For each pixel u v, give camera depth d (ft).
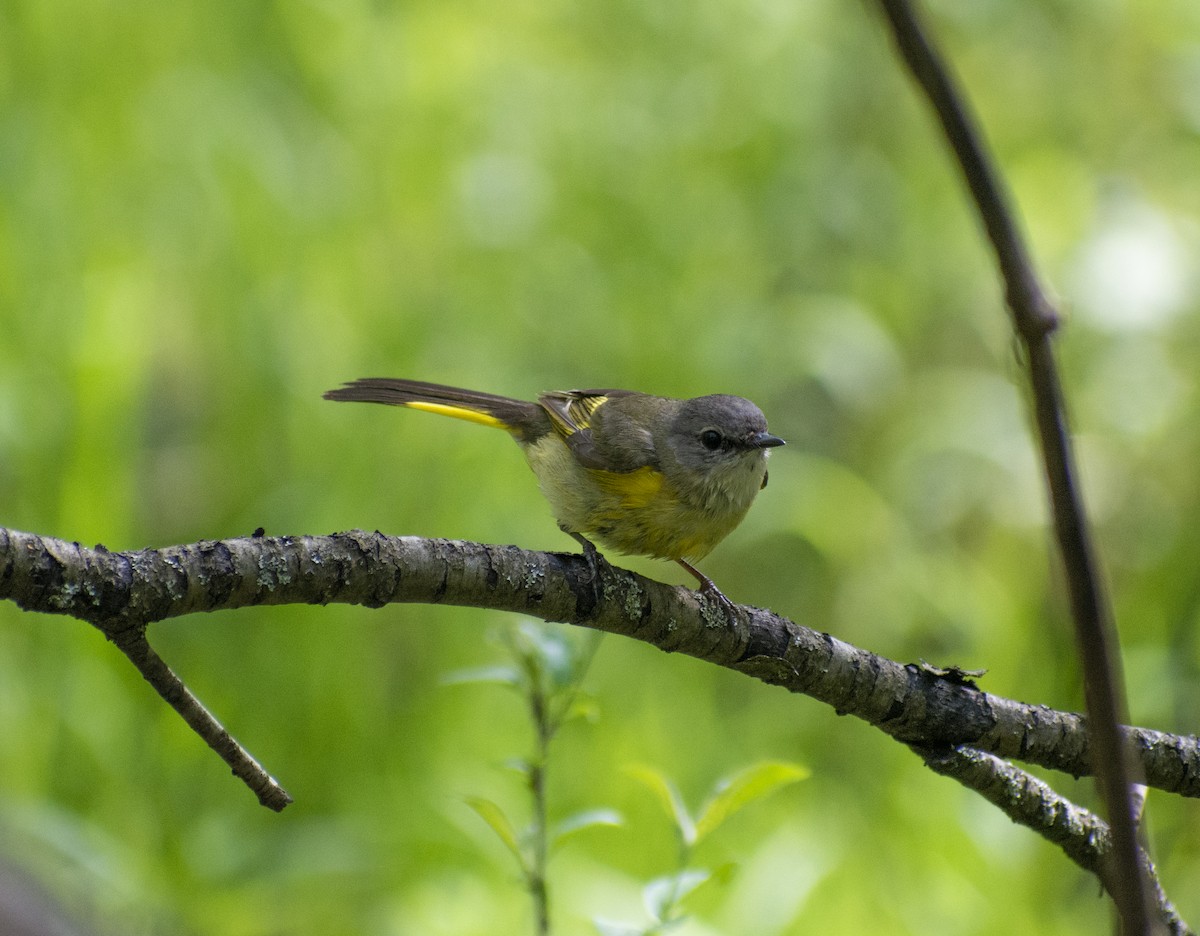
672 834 33.65
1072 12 47.19
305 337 38.19
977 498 45.42
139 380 36.70
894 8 7.43
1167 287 41.52
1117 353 42.63
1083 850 17.95
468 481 38.52
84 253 36.09
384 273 40.22
